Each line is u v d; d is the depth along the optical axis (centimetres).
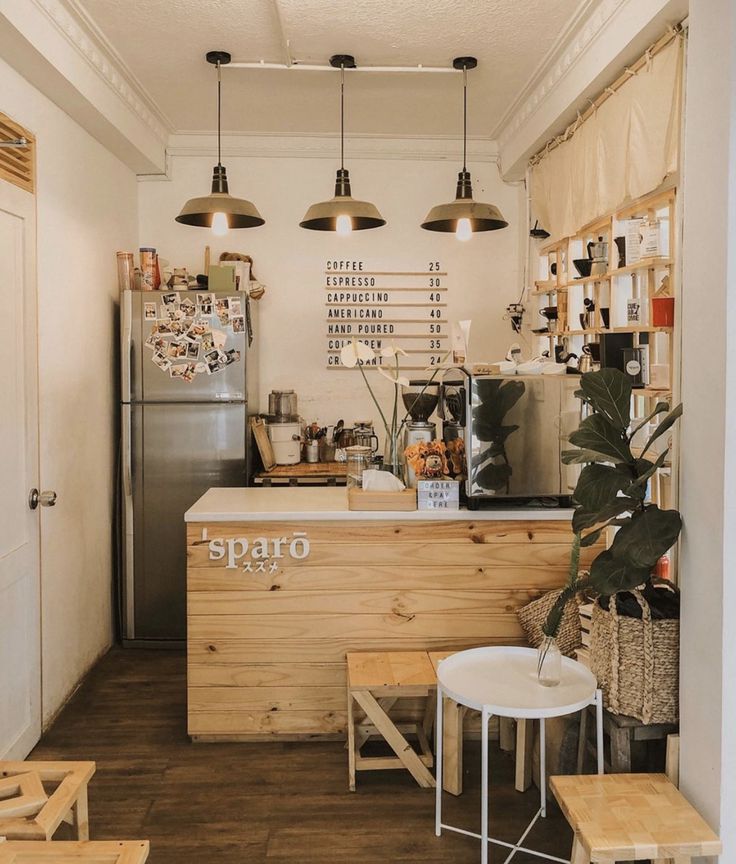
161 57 374
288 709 315
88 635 402
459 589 312
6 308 297
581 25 337
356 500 308
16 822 184
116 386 454
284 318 516
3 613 290
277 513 308
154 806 269
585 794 204
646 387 312
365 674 284
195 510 314
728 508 189
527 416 296
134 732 329
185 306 434
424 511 307
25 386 314
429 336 521
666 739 226
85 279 399
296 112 456
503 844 227
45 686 337
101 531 427
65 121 368
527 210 490
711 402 195
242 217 380
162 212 507
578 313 421
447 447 329
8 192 296
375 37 352
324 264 517
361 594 312
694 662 203
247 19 334
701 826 191
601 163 352
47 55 303
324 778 288
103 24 336
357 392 521
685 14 277
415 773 281
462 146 512
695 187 201
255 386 491
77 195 386
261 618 312
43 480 339
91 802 271
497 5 321
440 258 521
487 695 222
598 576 213
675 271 294
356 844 247
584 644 266
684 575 209
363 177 515
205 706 315
